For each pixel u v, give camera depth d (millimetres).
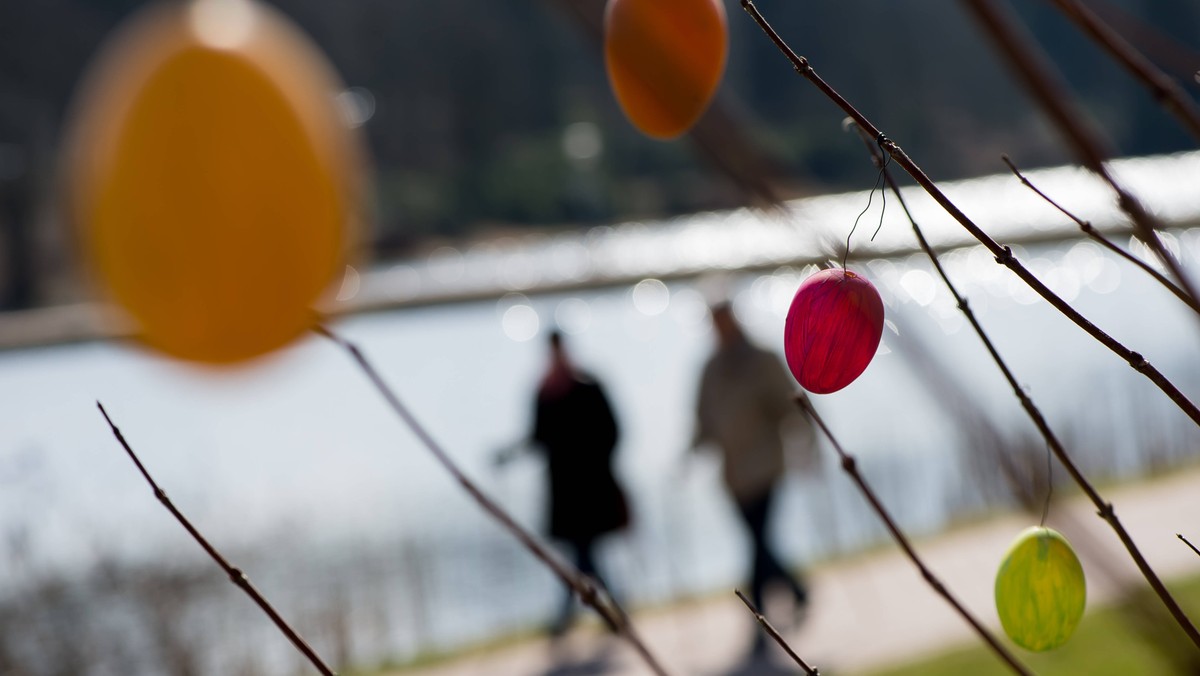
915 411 11820
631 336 25297
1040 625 1122
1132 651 5156
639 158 66062
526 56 67312
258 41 1185
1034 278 1110
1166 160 26219
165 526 7953
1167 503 8406
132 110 1149
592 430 7016
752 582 6965
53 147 47312
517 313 30719
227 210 1130
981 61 55969
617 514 7070
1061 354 15516
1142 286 22391
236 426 14844
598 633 7277
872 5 57062
